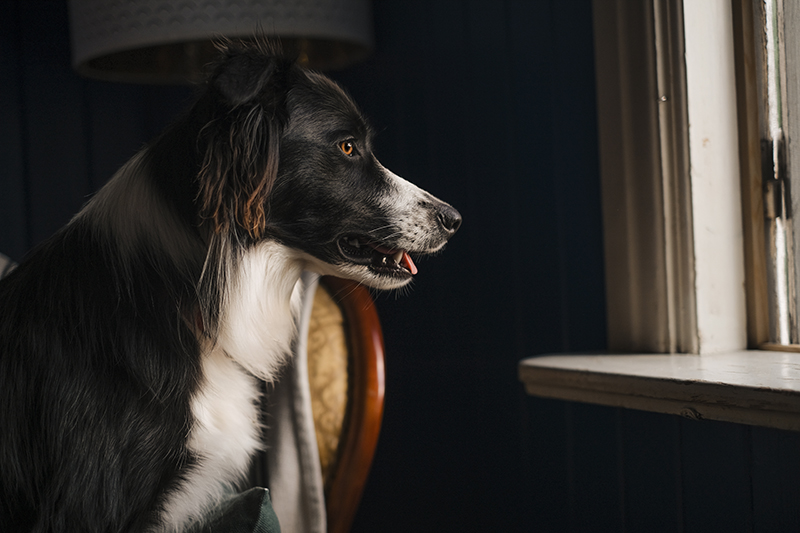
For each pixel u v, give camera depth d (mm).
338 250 1332
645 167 1326
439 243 1387
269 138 1208
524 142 1650
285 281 1353
